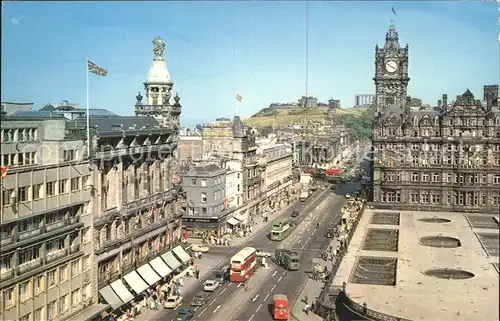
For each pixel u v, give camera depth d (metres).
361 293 97.38
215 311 102.44
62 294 87.19
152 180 121.94
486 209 188.12
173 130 131.75
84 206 94.00
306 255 144.38
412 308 85.12
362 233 154.12
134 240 110.06
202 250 146.38
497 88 189.88
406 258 121.00
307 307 102.62
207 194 162.38
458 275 96.69
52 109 120.12
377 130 199.88
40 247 82.56
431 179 194.62
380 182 199.75
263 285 119.25
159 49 141.00
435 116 195.00
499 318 74.12
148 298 108.25
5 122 78.88
